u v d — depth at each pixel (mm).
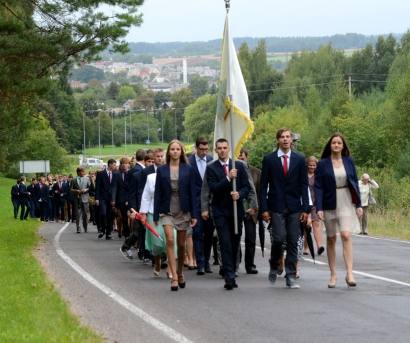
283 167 13891
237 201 14031
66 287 14312
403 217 35594
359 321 10750
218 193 14016
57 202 40031
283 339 9648
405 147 65938
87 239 26641
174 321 10891
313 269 16859
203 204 14172
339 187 14055
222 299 12812
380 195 42469
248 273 16328
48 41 28438
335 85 94000
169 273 15695
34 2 29734
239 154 16875
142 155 19219
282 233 13891
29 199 42875
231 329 10289
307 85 125750
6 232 29484
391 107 68375
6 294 12805
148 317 11180
